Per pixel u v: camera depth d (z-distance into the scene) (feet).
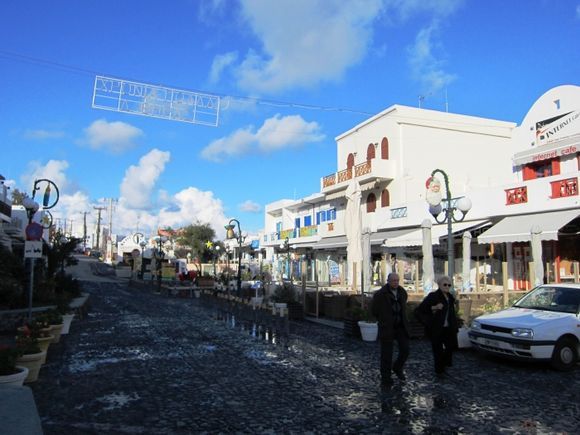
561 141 71.15
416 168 102.94
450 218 43.60
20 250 129.49
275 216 185.57
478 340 32.83
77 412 21.74
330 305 59.21
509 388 25.84
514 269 75.97
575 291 33.76
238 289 87.15
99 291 121.19
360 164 106.83
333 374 29.35
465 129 107.14
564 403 22.99
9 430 15.12
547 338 29.63
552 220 62.18
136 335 46.47
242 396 24.40
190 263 226.17
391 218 98.17
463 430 19.29
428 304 29.37
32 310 49.93
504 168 110.32
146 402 23.32
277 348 38.93
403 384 26.78
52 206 55.57
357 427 19.66
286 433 19.01
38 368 27.84
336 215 132.16
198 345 40.50
